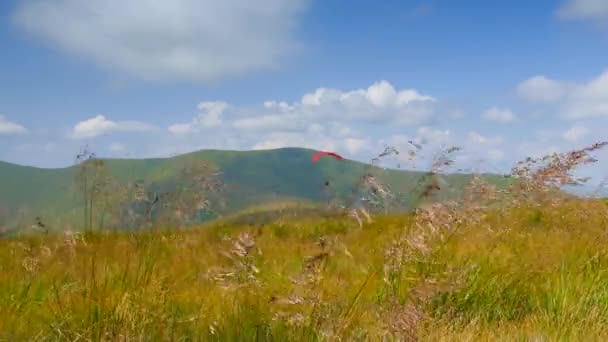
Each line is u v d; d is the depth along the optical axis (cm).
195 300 699
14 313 657
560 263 781
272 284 795
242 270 539
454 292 655
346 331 532
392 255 564
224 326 559
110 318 521
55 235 948
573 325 564
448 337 521
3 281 855
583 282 716
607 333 555
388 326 489
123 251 922
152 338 507
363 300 682
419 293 518
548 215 939
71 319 556
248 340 534
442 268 659
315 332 520
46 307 683
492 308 660
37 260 878
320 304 529
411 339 474
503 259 775
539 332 548
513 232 847
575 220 930
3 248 1175
